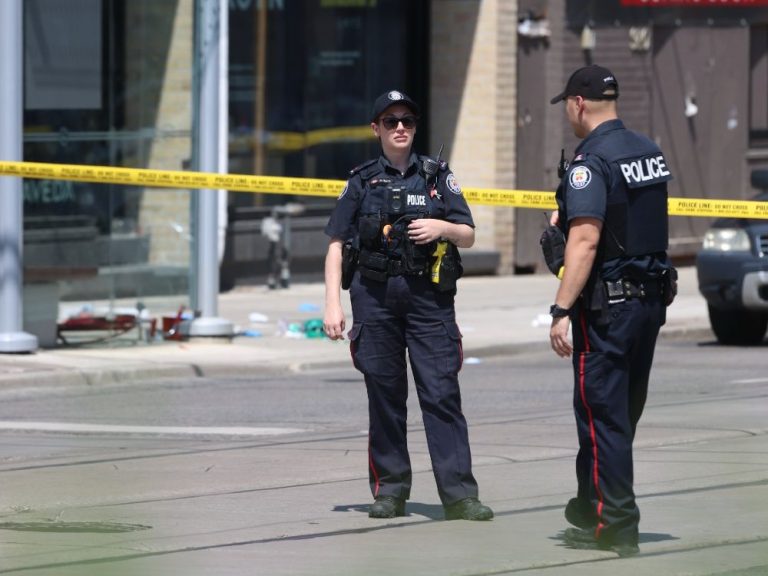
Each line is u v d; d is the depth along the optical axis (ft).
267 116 276.21
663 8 312.71
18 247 182.09
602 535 81.71
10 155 178.91
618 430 80.53
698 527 89.92
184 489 106.22
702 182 323.16
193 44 202.18
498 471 111.45
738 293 197.26
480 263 297.33
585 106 80.84
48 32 194.90
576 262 78.84
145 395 165.37
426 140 302.66
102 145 200.03
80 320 196.13
